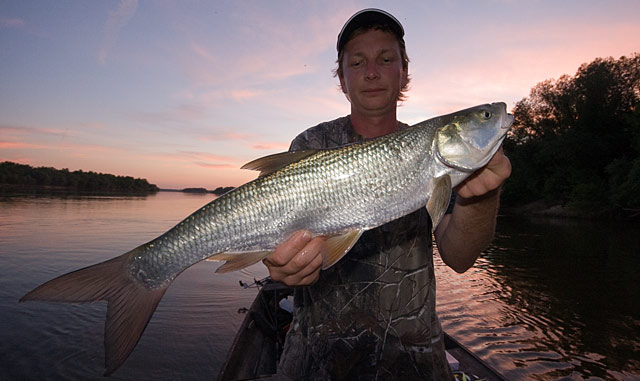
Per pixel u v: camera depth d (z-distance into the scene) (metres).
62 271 3.98
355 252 0.72
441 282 3.73
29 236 6.33
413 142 0.68
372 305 0.70
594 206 10.56
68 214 11.16
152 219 10.53
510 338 2.39
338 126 0.84
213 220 0.67
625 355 2.16
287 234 0.67
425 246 0.73
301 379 0.69
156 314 2.88
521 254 5.24
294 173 0.67
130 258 0.67
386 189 0.67
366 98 0.78
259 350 1.56
